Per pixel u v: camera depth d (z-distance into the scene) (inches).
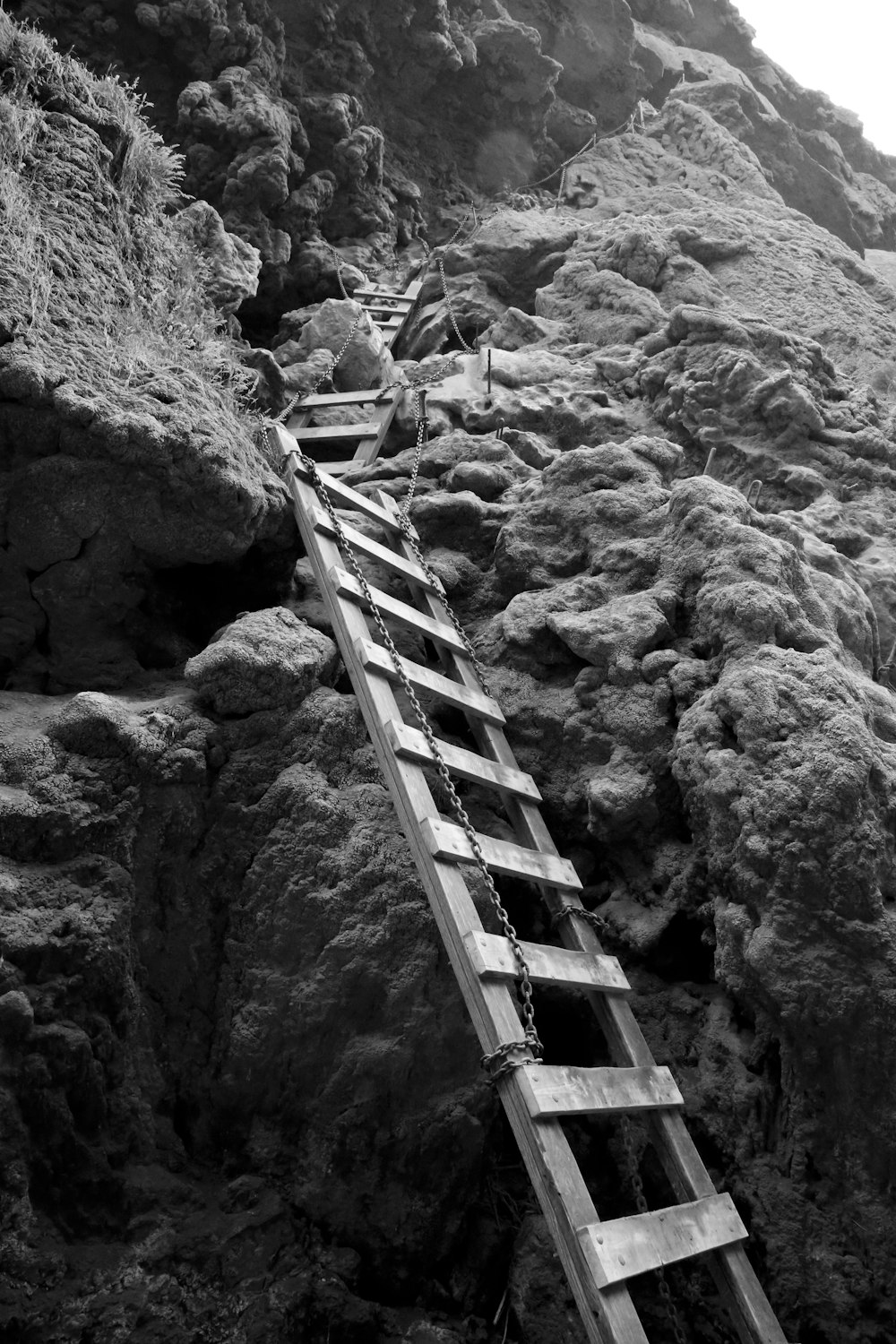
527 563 227.5
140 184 258.7
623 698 194.2
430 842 157.9
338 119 480.4
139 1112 153.4
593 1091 145.3
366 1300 151.3
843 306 391.9
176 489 189.3
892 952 148.3
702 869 176.1
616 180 537.6
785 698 171.5
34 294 193.0
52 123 231.8
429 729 177.5
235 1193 153.8
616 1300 124.6
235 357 285.6
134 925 162.1
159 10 439.2
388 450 320.8
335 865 167.9
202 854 172.2
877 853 155.3
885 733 185.9
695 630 200.1
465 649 213.3
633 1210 165.0
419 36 528.7
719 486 218.8
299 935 165.8
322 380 333.4
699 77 645.3
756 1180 153.6
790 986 150.6
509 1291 156.6
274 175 430.0
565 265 399.2
